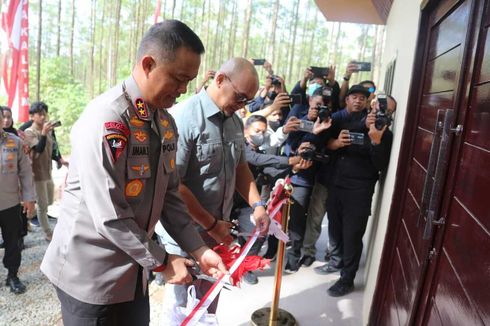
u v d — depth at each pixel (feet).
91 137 3.74
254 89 5.70
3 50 21.21
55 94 38.91
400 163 7.14
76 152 3.94
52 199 13.05
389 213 7.37
